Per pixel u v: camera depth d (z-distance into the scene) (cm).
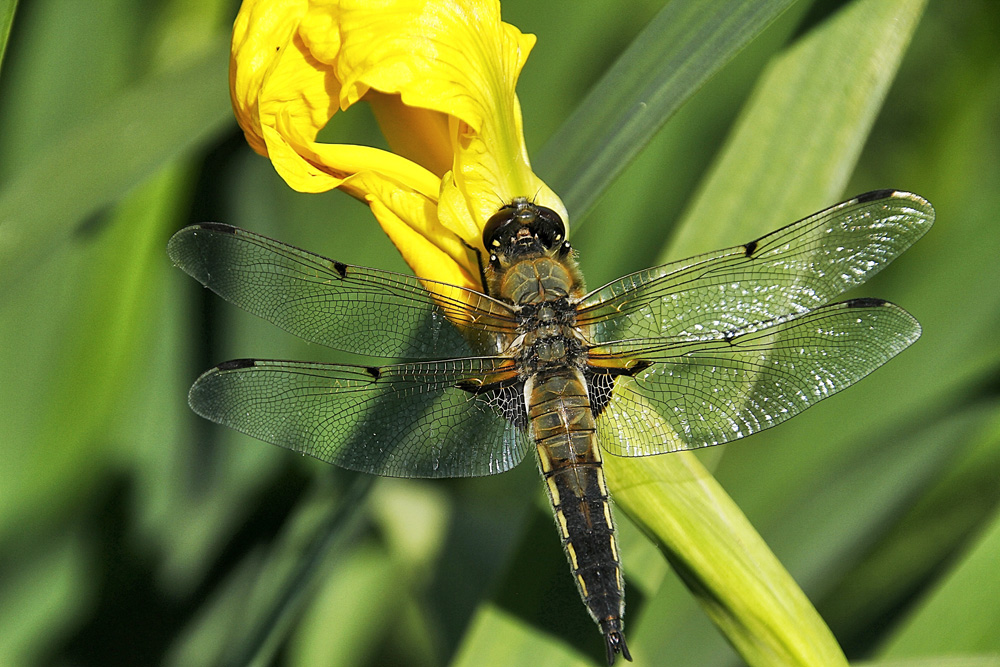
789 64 65
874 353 65
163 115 65
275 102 63
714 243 65
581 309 65
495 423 65
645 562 65
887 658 65
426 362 65
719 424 65
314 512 66
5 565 67
